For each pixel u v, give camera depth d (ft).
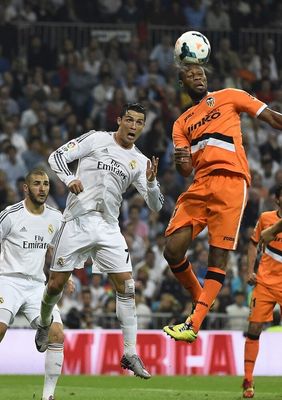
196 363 87.97
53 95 121.80
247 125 122.01
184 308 93.86
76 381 79.20
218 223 49.90
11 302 56.95
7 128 115.44
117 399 59.00
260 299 64.44
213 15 132.67
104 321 92.48
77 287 96.07
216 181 49.75
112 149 54.39
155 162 53.98
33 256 57.72
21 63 123.95
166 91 124.36
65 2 131.03
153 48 130.52
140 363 54.95
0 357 87.04
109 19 131.64
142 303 94.32
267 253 64.90
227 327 93.25
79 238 54.24
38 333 56.54
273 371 87.56
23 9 129.59
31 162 112.88
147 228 106.63
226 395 64.03
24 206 57.72
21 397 60.03
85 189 54.39
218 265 49.98
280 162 121.70
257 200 110.01
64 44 127.24
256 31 133.49
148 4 132.46
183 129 50.98
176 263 51.60
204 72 51.49
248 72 130.11
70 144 54.08
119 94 120.16
